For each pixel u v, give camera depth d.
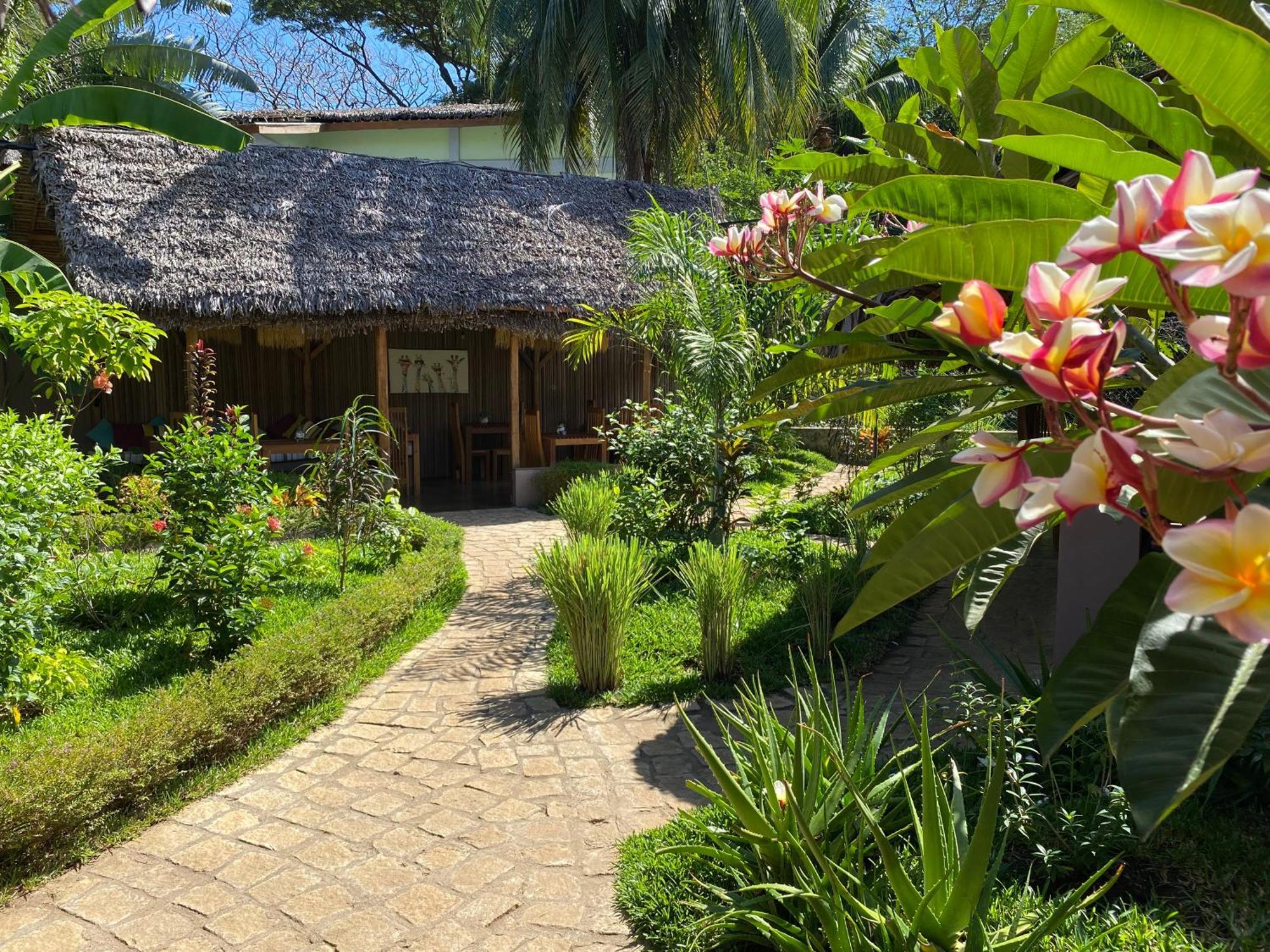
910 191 1.34
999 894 2.87
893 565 1.34
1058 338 0.73
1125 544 4.51
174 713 4.02
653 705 4.97
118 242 9.55
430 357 14.81
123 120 5.64
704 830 3.10
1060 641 4.68
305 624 5.34
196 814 3.82
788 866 2.79
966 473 1.49
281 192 10.99
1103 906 2.88
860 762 3.13
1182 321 0.71
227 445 5.82
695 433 8.48
